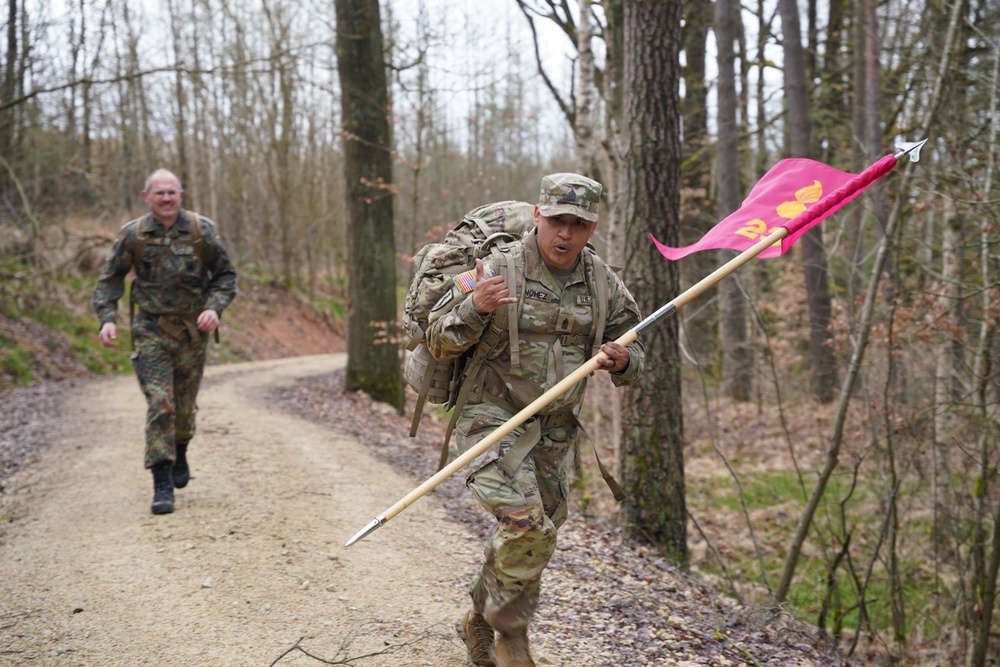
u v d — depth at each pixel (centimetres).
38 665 336
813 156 1638
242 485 603
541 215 302
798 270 1450
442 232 1107
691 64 1764
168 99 2798
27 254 1648
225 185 3256
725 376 1522
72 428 856
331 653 352
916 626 651
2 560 456
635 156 607
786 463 1127
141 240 513
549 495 327
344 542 492
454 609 408
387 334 1134
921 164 668
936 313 684
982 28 721
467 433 318
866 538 745
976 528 631
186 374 543
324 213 3219
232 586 418
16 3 1648
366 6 1076
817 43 1930
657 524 609
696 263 1614
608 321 326
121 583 420
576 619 410
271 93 2811
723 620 456
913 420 664
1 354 1382
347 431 877
